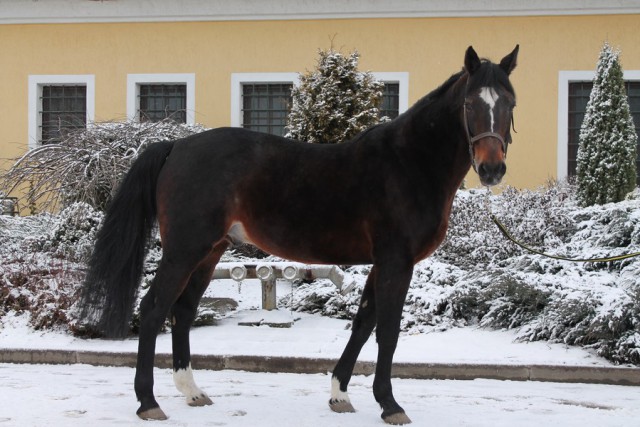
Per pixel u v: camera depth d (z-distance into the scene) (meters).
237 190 6.18
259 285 12.62
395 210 5.95
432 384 7.97
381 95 14.85
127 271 6.32
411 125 6.12
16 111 19.64
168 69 19.28
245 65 19.06
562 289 9.41
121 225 6.34
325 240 6.17
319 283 11.61
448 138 6.05
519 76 18.27
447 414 6.38
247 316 10.47
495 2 18.19
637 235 10.26
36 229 13.41
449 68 18.44
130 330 9.81
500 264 11.16
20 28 19.61
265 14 18.91
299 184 6.16
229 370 8.62
